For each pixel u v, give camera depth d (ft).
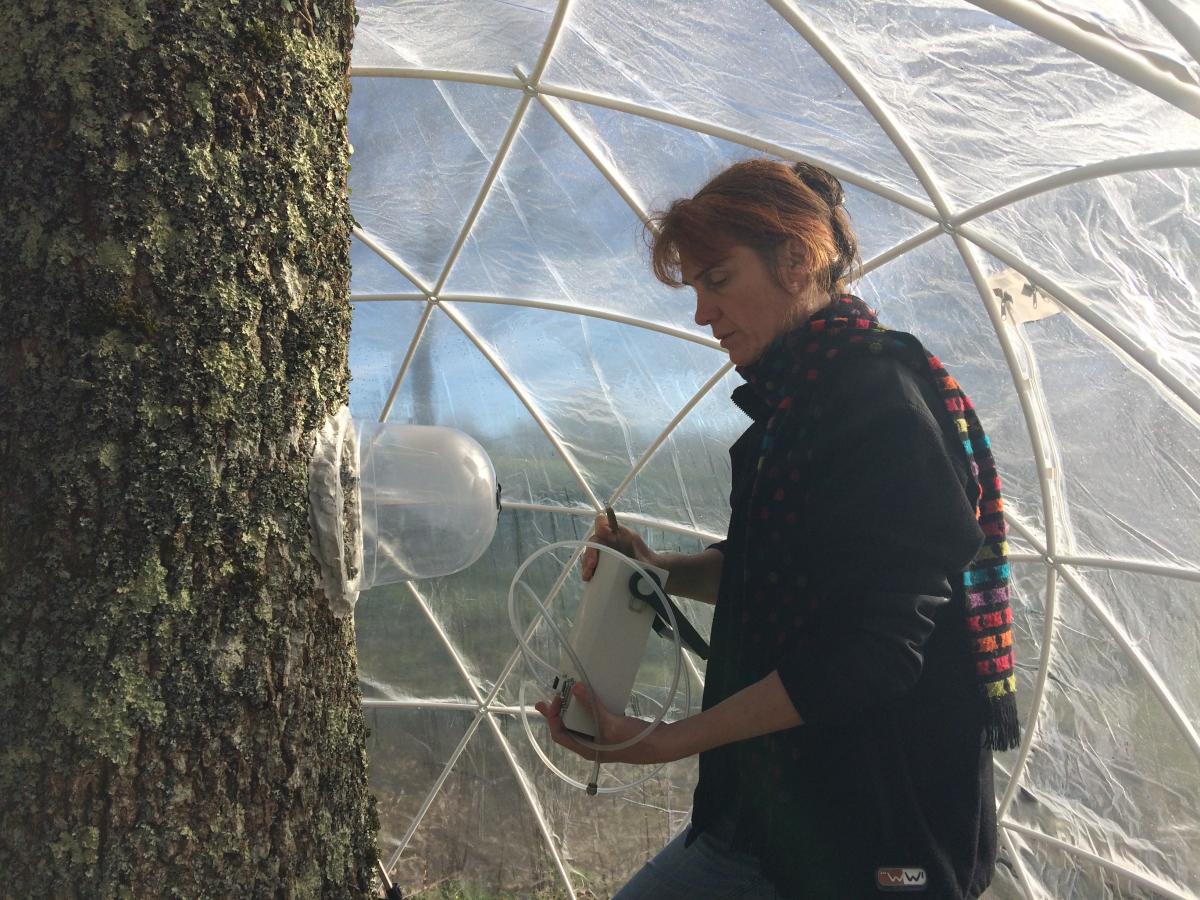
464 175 27.04
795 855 10.08
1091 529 23.72
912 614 8.86
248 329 7.61
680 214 10.59
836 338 10.12
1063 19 12.46
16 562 7.02
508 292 32.17
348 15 8.97
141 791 7.00
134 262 7.05
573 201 27.20
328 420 8.55
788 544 9.95
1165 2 10.69
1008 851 30.19
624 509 37.42
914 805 9.70
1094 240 17.60
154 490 7.09
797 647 9.46
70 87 6.98
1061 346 21.13
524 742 40.19
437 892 39.32
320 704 8.28
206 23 7.35
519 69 22.65
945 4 14.15
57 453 6.97
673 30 18.83
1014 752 29.07
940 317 23.40
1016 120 16.11
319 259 8.33
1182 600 22.76
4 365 7.05
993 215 19.56
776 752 10.23
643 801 39.22
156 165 7.11
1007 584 10.48
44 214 6.98
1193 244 15.62
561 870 39.19
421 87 23.84
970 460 9.99
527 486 38.04
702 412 33.06
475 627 39.34
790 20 16.98
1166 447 20.36
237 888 7.38
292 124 7.97
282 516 7.90
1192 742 24.14
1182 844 25.27
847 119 19.43
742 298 10.61
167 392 7.16
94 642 6.92
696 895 11.26
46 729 6.88
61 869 6.81
